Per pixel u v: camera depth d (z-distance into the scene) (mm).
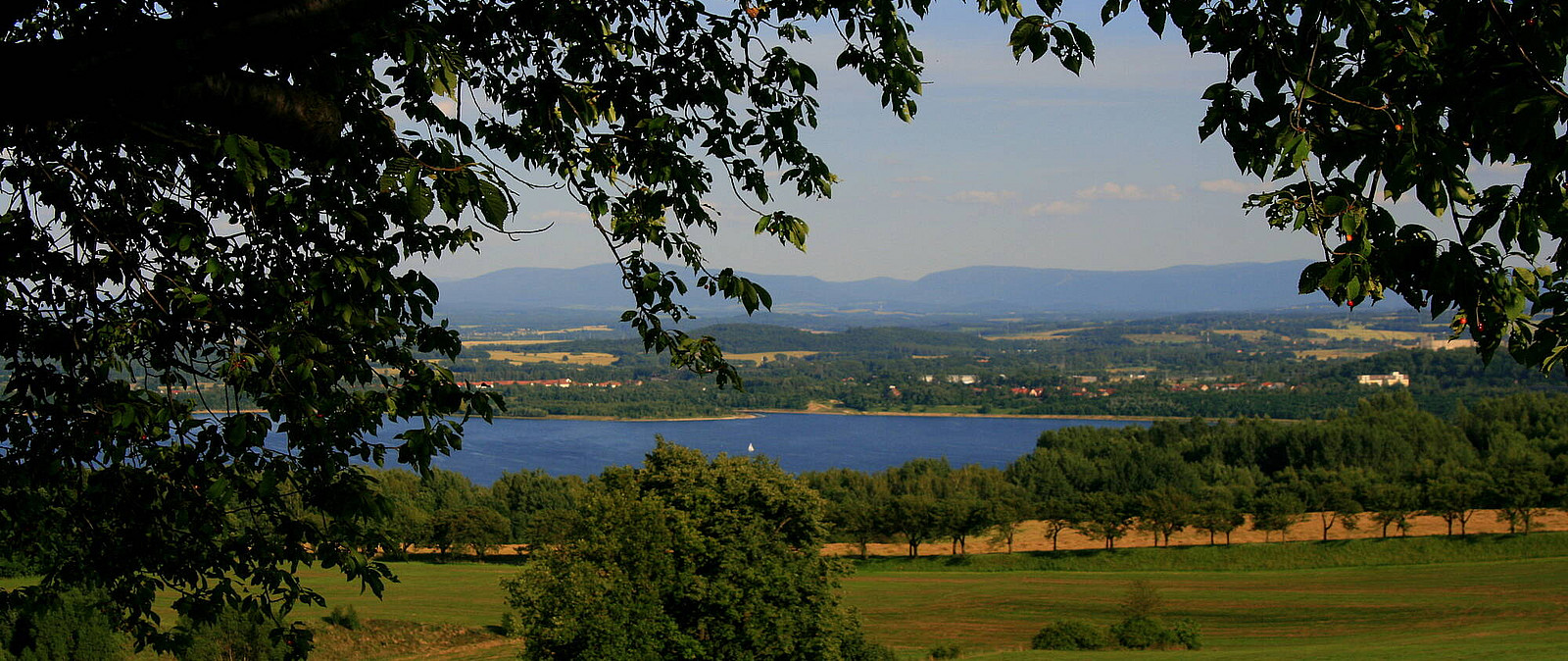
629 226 5754
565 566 26672
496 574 68688
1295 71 3625
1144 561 75062
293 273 5332
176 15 4793
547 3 5430
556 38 5867
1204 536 79750
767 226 6395
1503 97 3109
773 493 27797
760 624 26328
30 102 3801
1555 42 3111
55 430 5453
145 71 3807
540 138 6289
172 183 5770
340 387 5289
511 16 5434
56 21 5379
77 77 3760
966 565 76688
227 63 3984
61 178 5414
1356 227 3375
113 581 6148
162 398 5570
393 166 4270
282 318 5066
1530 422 111188
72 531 6027
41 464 5457
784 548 27688
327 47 4375
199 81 3906
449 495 81562
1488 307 3420
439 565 74188
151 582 6273
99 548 5980
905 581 70000
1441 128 3420
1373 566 71625
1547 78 3127
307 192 4852
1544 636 39156
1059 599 62500
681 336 5797
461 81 5570
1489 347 3480
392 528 6277
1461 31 3312
